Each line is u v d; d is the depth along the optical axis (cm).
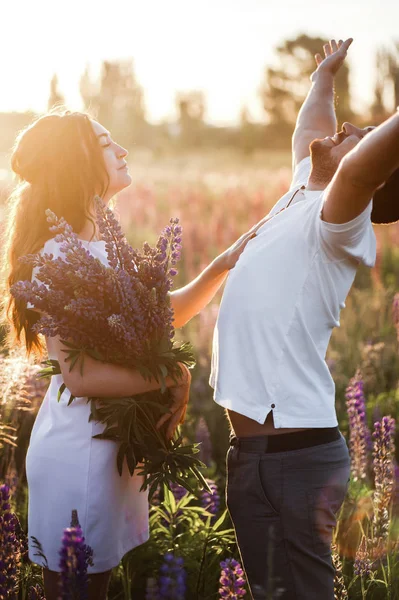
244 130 6166
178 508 337
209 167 4081
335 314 253
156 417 272
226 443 501
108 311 248
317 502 242
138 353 252
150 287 257
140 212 1546
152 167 3844
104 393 257
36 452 270
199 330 708
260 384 243
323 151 265
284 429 242
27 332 288
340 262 245
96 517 263
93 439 264
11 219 289
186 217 1557
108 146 288
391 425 328
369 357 629
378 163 211
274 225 262
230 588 238
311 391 245
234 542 339
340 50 337
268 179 2616
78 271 240
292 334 244
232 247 289
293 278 245
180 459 269
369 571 309
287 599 244
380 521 324
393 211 272
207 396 556
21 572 300
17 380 348
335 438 250
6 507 253
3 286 295
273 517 243
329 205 232
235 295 254
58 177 278
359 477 399
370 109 5684
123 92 4778
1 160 1223
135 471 280
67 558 220
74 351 252
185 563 323
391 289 851
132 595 334
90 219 280
